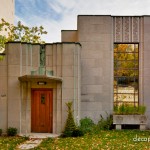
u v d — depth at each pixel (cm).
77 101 1414
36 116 1417
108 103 1591
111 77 1603
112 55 1608
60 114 1383
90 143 1155
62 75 1388
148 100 1597
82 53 1602
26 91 1398
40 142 1195
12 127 1365
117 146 1107
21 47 1391
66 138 1269
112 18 1619
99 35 1606
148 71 1598
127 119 1525
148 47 1603
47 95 1415
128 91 1627
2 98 1383
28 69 1393
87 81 1596
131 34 1616
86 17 1609
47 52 1405
